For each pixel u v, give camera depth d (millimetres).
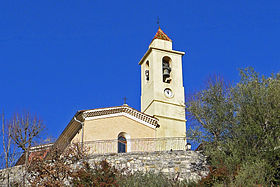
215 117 33094
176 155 31922
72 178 30078
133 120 40688
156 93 44844
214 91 34125
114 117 39844
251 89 31828
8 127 34750
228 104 32875
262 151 28734
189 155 31812
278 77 32375
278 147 28469
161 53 47438
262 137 29188
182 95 45875
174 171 31344
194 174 31047
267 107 30297
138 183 27234
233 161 28125
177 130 43406
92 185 27188
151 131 41281
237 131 30609
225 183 26547
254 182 26375
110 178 27656
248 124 30281
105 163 29156
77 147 32875
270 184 27016
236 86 32875
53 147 32938
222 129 32125
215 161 29094
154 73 46000
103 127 39000
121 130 39594
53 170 29859
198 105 34438
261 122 29875
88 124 38625
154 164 31766
